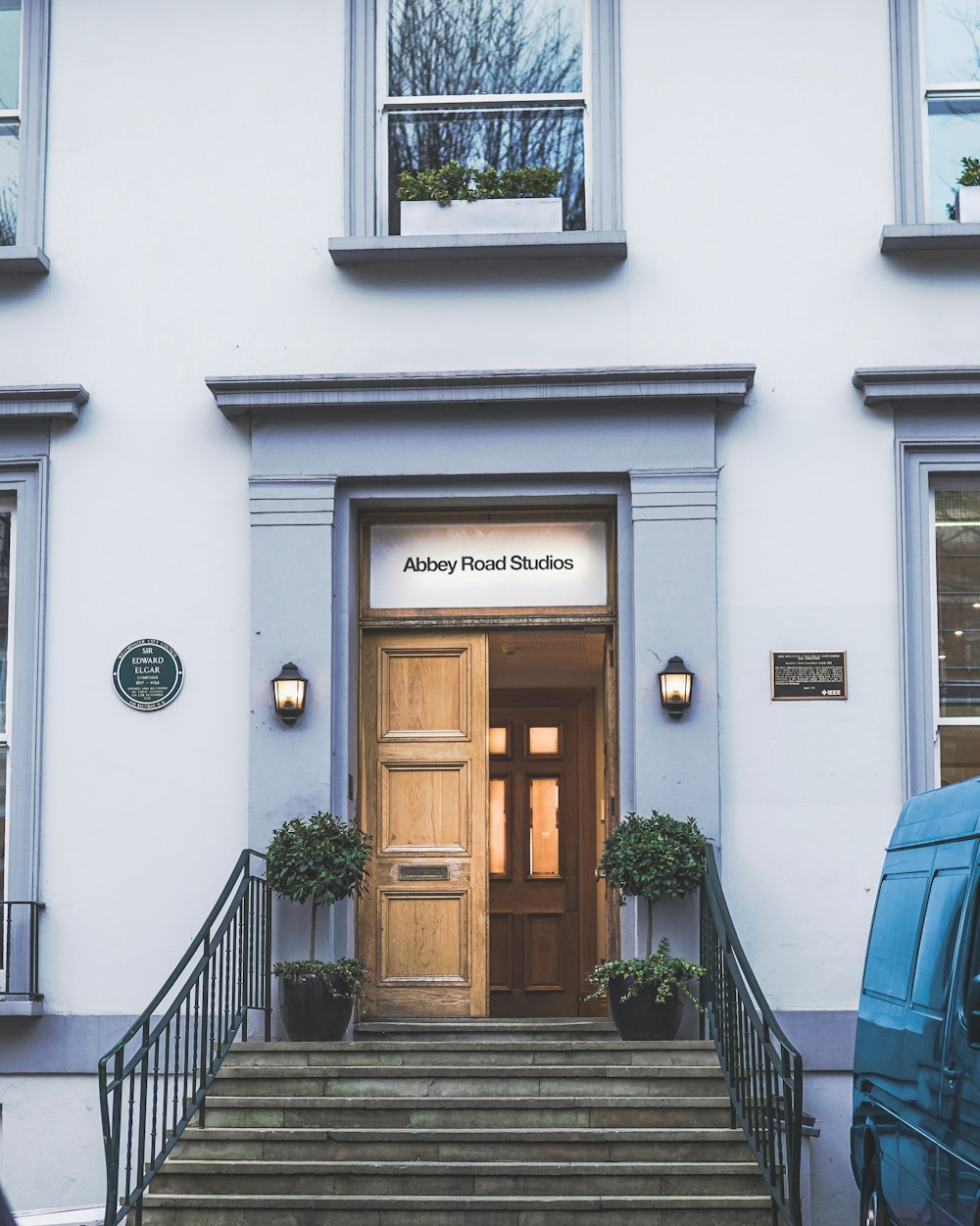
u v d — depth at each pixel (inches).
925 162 390.9
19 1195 361.4
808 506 378.0
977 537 381.7
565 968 530.6
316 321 390.9
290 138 398.3
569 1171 304.3
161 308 393.7
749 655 373.7
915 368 372.5
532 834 538.6
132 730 379.6
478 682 396.8
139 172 398.6
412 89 403.2
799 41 392.8
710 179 389.7
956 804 259.3
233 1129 317.4
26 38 404.5
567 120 400.2
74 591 385.1
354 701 390.0
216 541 385.7
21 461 389.1
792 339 383.2
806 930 363.9
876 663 372.2
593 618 392.5
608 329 386.0
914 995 260.4
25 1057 366.9
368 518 398.3
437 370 383.2
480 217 391.9
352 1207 299.4
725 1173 303.3
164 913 372.5
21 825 377.1
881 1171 275.1
